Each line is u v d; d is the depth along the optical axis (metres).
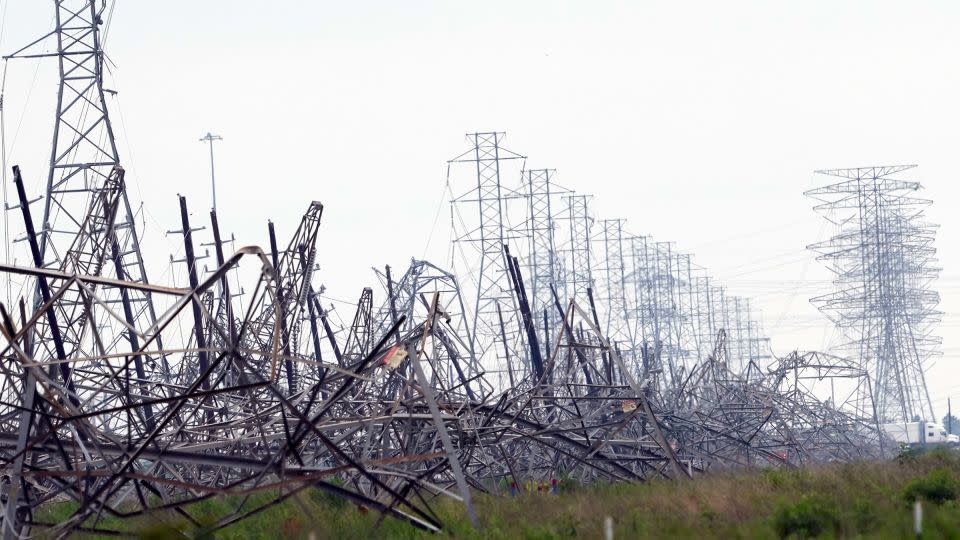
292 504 93.31
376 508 78.62
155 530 74.94
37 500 89.81
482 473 134.12
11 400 98.38
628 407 135.50
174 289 73.56
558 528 75.19
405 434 107.50
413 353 82.62
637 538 69.12
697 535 69.12
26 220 120.06
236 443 91.06
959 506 81.06
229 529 83.44
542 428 112.19
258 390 109.94
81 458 91.81
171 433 94.69
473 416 106.81
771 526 72.75
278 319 74.00
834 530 71.19
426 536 75.12
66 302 127.25
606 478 129.88
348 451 109.75
